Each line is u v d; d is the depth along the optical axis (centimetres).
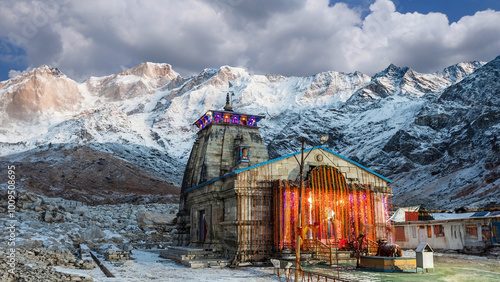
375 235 2717
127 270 2228
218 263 2467
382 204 2830
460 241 3528
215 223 2853
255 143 3500
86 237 3588
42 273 1719
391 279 1802
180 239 3450
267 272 2158
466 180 11381
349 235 2641
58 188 11331
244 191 2598
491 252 3139
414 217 4569
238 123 3556
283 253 2431
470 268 2250
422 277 1872
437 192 11569
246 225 2566
